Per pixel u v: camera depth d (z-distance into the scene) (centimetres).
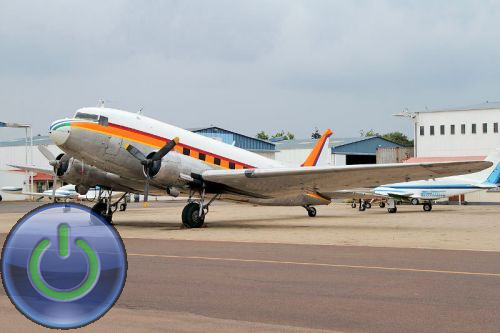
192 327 634
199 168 2141
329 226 2220
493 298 778
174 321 659
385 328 628
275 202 2692
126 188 2319
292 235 1781
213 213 3444
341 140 7388
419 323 648
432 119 5716
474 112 5538
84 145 1975
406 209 4088
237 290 837
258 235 1784
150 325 642
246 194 2328
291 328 629
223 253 1286
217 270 1023
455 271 1008
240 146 6619
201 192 2155
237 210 3862
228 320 663
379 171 1981
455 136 5612
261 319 668
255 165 2409
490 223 2394
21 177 6731
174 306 733
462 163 1858
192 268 1047
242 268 1048
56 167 2283
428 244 1495
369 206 4328
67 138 1947
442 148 5672
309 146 7038
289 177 2064
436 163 1880
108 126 2008
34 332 614
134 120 2083
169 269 1034
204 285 876
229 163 2295
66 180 2297
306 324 645
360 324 645
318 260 1160
